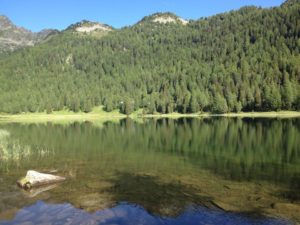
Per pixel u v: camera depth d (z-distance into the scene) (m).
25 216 16.97
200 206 18.17
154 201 19.22
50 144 48.47
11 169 29.02
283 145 43.66
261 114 134.00
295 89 140.75
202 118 126.75
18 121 137.12
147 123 106.69
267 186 22.38
